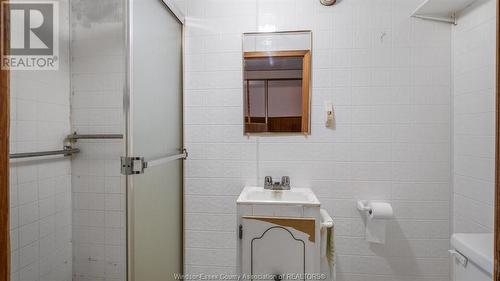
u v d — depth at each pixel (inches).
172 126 62.0
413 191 63.2
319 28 64.4
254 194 61.3
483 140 53.2
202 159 67.8
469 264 40.5
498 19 21.6
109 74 66.4
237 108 66.6
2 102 18.7
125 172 43.4
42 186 59.9
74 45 67.2
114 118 66.6
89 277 68.5
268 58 65.6
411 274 63.6
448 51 62.0
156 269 53.7
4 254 18.9
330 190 64.8
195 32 67.4
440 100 62.3
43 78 60.0
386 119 63.4
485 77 52.5
